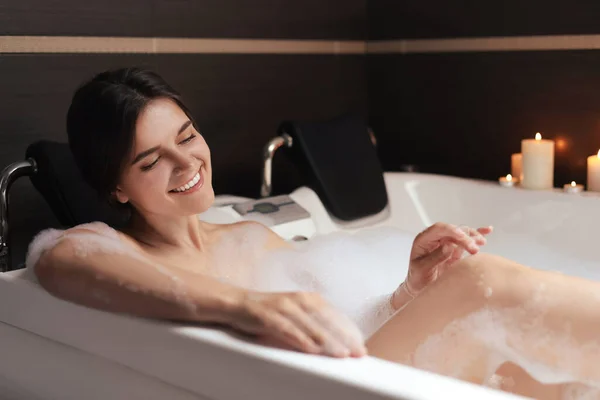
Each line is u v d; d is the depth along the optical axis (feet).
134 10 6.79
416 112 8.84
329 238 5.59
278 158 8.29
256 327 3.33
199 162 4.25
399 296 4.56
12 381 4.50
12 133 6.07
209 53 7.46
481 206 7.20
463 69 8.32
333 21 8.71
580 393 3.54
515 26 7.80
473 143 8.36
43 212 6.31
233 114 7.75
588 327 3.28
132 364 3.77
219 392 3.43
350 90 9.05
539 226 6.82
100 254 3.87
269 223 6.22
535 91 7.74
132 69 4.27
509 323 3.44
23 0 6.03
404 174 7.66
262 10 7.92
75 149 4.29
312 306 3.36
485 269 3.56
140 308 3.65
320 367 3.07
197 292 3.54
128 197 4.27
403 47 8.84
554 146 7.62
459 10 8.25
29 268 4.31
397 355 3.60
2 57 5.95
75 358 4.06
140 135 4.06
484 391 2.81
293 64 8.31
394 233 6.11
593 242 6.50
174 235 4.50
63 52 6.32
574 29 7.35
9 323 4.39
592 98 7.30
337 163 7.04
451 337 3.58
